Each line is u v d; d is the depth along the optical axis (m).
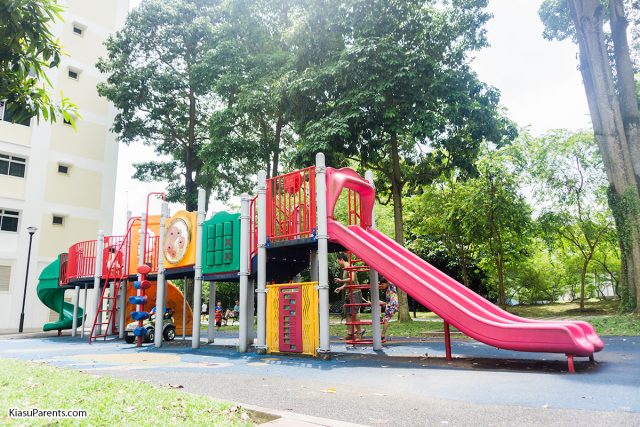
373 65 17.94
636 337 12.37
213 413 4.29
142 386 5.70
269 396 5.55
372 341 11.57
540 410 4.64
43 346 14.37
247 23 24.62
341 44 20.70
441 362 8.65
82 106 30.58
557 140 27.61
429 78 18.62
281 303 10.85
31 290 26.91
